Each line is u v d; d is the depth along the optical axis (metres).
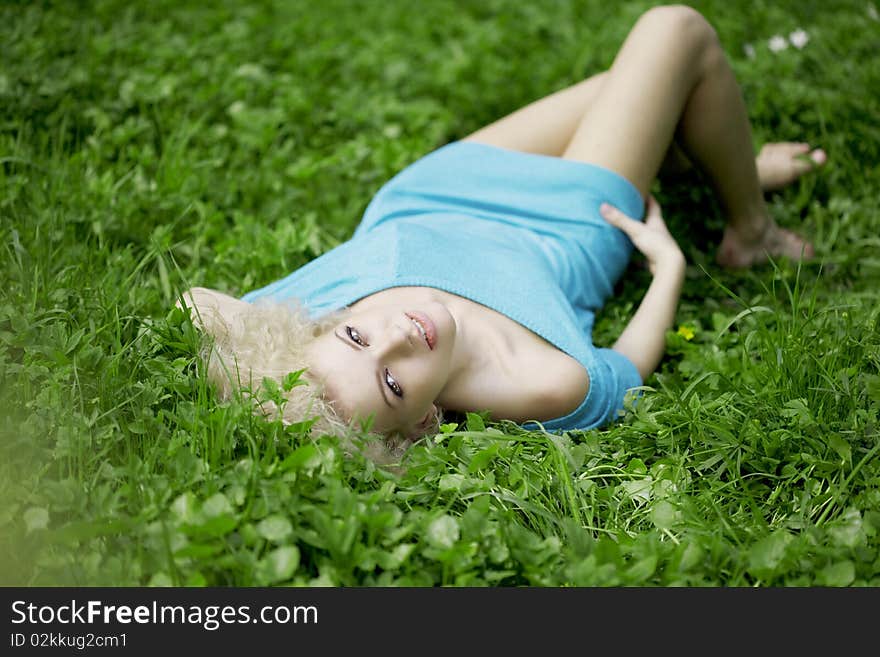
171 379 2.47
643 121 3.27
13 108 4.03
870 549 2.12
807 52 4.47
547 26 5.25
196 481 2.18
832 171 3.84
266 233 3.48
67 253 3.20
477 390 2.78
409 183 3.38
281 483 2.10
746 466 2.54
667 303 3.11
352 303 2.83
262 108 4.44
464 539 2.10
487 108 4.56
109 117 4.20
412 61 4.95
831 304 3.08
